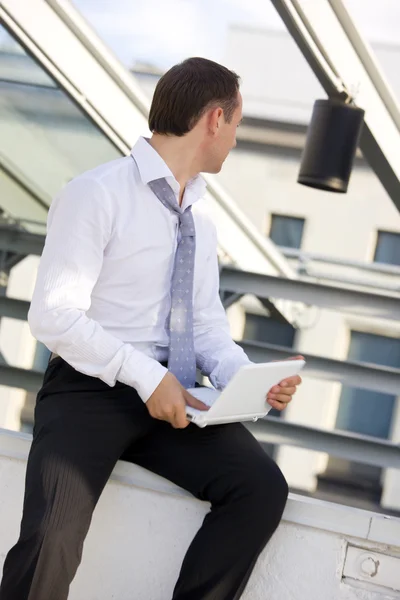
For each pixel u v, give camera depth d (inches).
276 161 520.4
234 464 67.2
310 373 209.2
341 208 516.1
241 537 66.1
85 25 158.7
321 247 519.5
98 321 68.2
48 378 69.7
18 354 506.9
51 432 65.1
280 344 499.5
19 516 74.4
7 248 227.9
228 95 68.6
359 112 147.9
